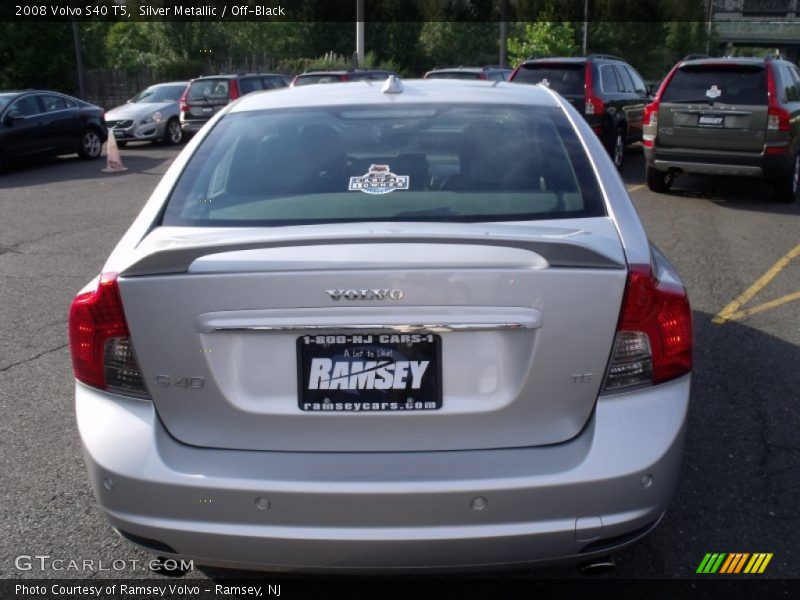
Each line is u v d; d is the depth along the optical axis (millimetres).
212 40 36938
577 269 2297
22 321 5996
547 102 3475
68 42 32469
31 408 4465
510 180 2906
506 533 2295
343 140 3162
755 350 5199
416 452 2357
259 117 3379
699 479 3629
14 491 3594
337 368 2340
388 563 2338
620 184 2932
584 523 2322
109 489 2404
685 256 7801
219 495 2318
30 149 15836
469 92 3551
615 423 2352
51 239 8922
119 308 2387
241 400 2365
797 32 83188
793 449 3895
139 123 20266
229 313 2301
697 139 10617
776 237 8648
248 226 2701
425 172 2955
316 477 2314
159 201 2900
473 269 2273
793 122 10383
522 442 2363
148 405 2416
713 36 60750
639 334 2381
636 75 15992
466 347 2330
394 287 2268
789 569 3008
